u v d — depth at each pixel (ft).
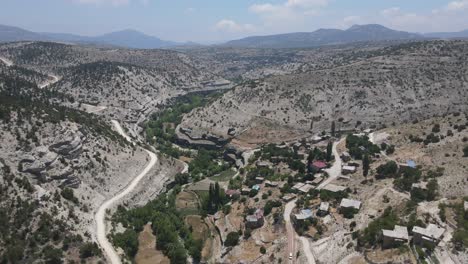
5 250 382.83
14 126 535.60
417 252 343.05
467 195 427.74
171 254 446.19
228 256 454.40
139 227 504.02
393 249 359.05
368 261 357.82
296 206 517.96
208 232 527.40
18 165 491.31
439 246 349.00
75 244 414.62
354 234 406.41
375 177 553.23
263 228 488.85
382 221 397.19
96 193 546.26
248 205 553.64
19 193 448.24
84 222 470.39
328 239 429.38
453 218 384.68
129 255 448.65
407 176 504.84
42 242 403.95
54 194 484.33
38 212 434.30
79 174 549.13
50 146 540.93
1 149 496.23
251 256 441.68
